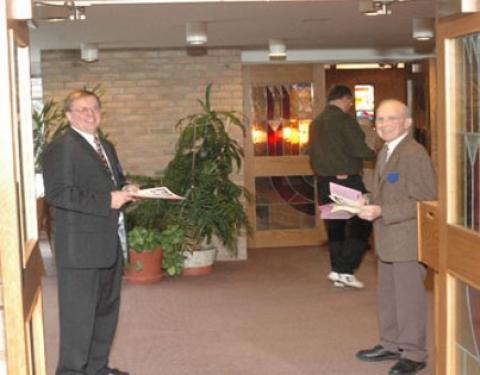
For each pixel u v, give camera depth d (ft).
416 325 13.62
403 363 13.70
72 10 10.69
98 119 13.11
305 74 27.53
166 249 21.93
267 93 27.55
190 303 19.65
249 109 27.48
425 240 11.13
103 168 12.91
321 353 15.35
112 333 13.61
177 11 16.53
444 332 10.46
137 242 21.52
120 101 25.14
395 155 13.47
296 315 18.31
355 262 20.86
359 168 20.65
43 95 24.90
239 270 23.71
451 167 10.18
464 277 9.78
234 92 25.32
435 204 10.94
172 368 14.67
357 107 29.35
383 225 13.71
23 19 9.07
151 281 21.98
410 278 13.51
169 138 25.32
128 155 25.26
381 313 14.62
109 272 13.16
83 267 12.59
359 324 17.39
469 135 9.77
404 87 29.35
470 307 9.96
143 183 23.97
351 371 14.23
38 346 10.28
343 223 20.81
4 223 8.36
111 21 17.89
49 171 12.53
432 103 26.58
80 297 12.69
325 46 26.12
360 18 18.40
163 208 22.66
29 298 9.31
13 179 8.33
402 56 27.25
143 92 25.16
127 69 25.08
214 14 17.20
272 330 17.10
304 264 24.47
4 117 8.27
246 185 27.63
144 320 18.10
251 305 19.35
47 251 27.76
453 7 9.44
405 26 20.24
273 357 15.19
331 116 20.52
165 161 25.35
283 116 27.61
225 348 15.84
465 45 9.78
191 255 22.94
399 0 12.67
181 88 25.22
